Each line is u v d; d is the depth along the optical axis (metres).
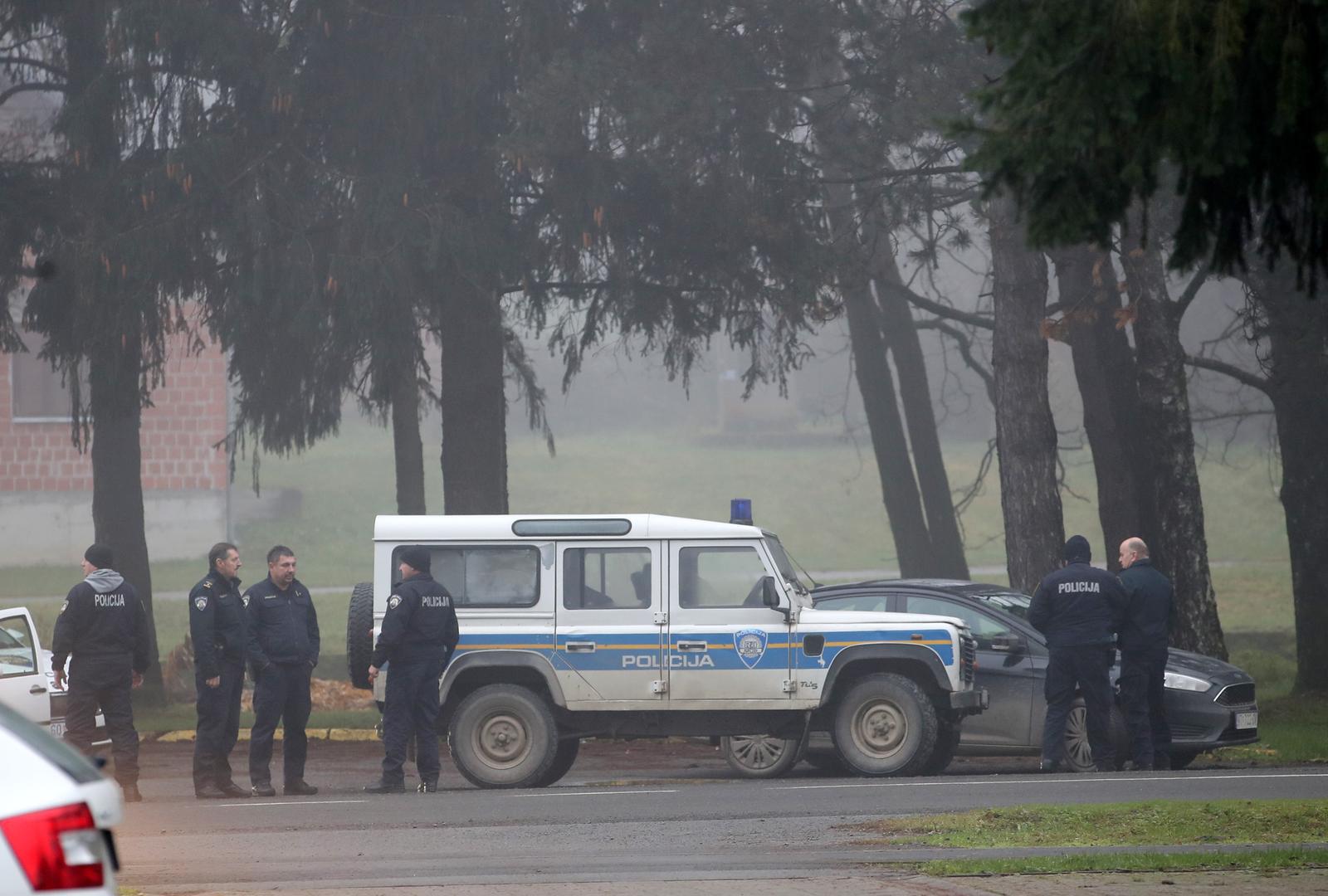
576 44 74.38
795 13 74.19
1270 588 163.62
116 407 75.62
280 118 73.62
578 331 81.94
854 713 50.66
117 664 49.06
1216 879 28.03
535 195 76.06
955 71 71.69
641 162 72.06
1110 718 51.41
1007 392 77.69
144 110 76.19
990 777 49.19
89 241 72.69
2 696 53.56
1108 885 27.41
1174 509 75.25
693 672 51.09
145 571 90.50
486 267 72.44
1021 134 26.55
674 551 51.50
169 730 75.12
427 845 36.16
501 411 81.00
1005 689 54.56
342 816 42.53
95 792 15.46
